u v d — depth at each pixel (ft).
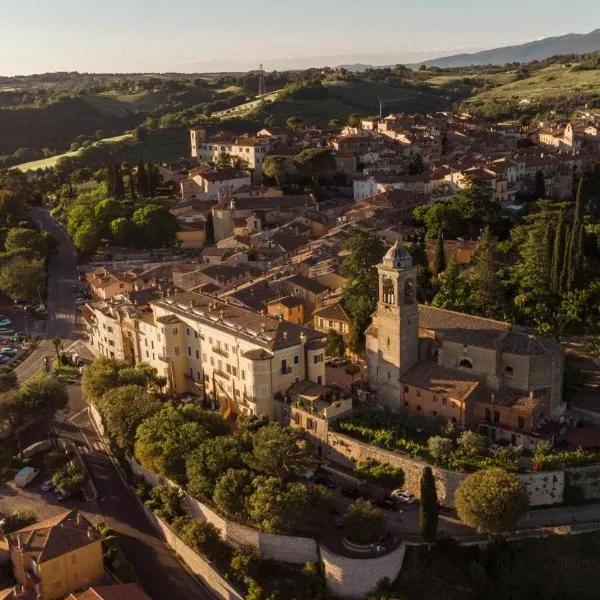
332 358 505.66
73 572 335.06
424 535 340.59
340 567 329.31
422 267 590.96
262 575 343.05
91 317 633.20
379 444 394.32
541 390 406.62
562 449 385.50
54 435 468.75
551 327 501.97
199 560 351.67
